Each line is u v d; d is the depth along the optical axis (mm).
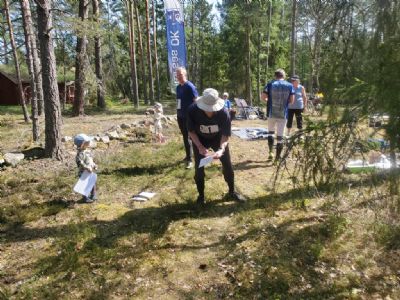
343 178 3393
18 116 18812
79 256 4004
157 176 6750
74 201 5660
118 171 7059
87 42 16750
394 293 3387
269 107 7145
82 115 17828
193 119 4926
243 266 3801
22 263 3963
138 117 16734
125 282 3602
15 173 6980
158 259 3969
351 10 2857
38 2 7270
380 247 4043
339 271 3703
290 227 4520
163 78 50719
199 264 3875
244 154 8359
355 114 2887
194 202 5379
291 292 3408
